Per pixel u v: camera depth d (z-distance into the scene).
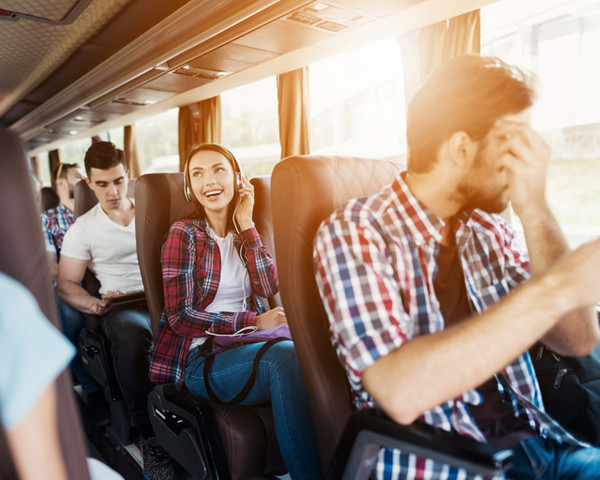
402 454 0.92
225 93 4.30
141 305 2.51
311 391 1.13
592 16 2.00
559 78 2.13
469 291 1.02
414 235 0.99
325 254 0.94
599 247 0.75
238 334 1.65
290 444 1.36
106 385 2.31
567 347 1.07
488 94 0.85
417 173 0.98
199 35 2.83
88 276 2.70
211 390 1.54
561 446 1.06
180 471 1.91
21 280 0.67
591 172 2.05
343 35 2.76
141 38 3.20
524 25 2.25
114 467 2.13
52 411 0.47
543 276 0.76
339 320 0.88
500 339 0.73
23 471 0.45
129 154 5.76
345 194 1.22
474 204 0.96
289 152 3.71
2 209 0.67
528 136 0.89
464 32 2.49
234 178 1.87
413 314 0.96
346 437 0.86
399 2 2.29
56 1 2.98
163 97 4.32
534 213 0.92
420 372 0.75
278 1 2.34
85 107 4.70
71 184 3.62
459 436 0.77
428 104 0.91
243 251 1.89
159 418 1.75
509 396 1.06
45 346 0.46
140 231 1.86
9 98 5.85
